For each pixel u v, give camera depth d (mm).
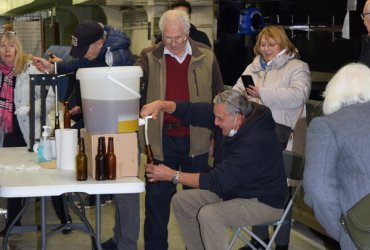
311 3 6145
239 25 6754
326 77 5707
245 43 6938
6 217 4605
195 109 3889
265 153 3531
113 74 3203
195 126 3986
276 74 4297
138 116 3400
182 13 3918
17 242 4816
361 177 2418
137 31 9781
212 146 4188
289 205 3604
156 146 4031
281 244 4242
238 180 3480
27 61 4453
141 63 4070
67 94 4406
